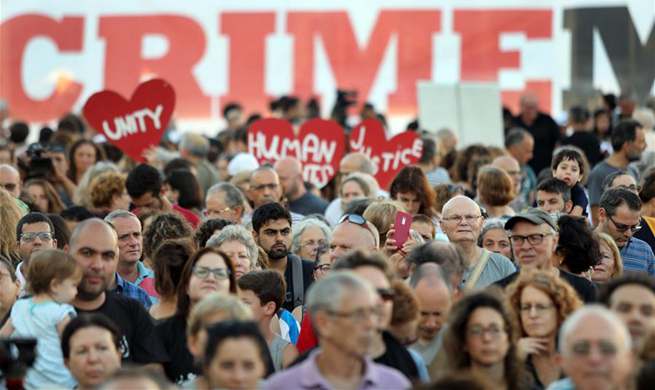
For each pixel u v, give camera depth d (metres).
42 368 27.39
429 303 26.67
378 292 24.77
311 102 68.06
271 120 49.03
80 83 73.50
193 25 72.81
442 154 53.50
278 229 34.44
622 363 21.77
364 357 23.20
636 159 46.94
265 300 29.12
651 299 24.67
